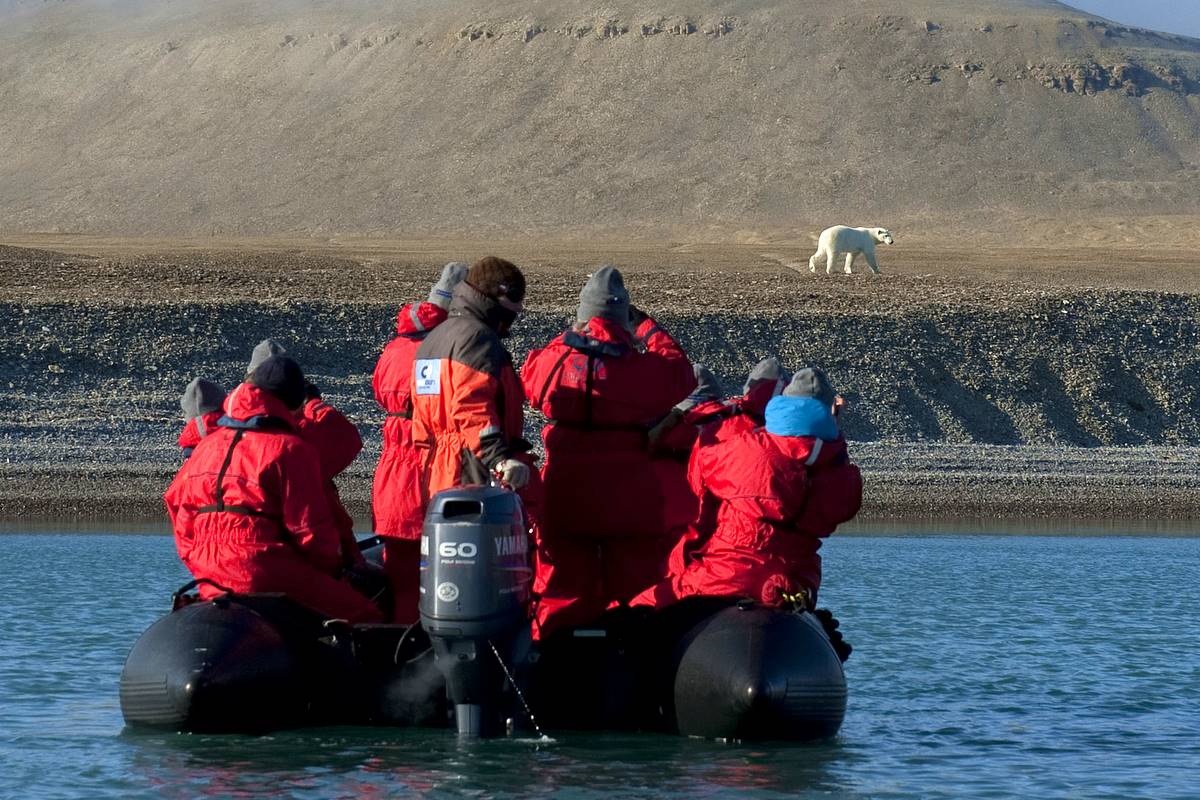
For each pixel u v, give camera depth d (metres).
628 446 33.81
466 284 32.81
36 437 107.44
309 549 33.22
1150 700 39.25
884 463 112.38
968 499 101.19
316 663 33.28
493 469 31.73
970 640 48.41
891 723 36.22
